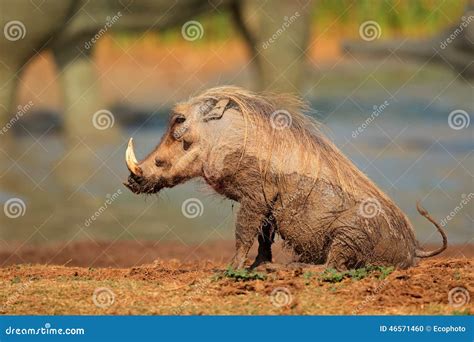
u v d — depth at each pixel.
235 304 25.73
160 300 26.34
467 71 70.00
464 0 75.38
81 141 60.59
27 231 42.69
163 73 80.19
